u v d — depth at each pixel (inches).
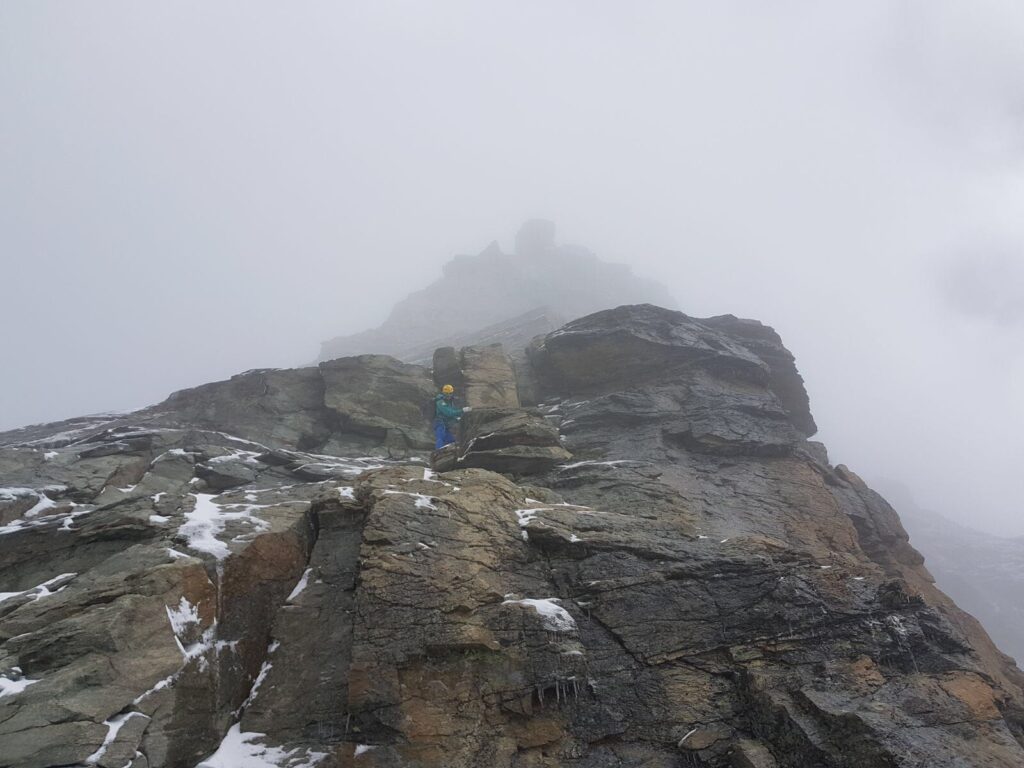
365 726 486.6
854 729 484.1
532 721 515.8
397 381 1136.8
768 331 1229.1
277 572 594.2
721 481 875.4
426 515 629.9
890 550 974.4
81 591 500.1
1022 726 615.2
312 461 940.0
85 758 395.5
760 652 585.9
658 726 531.8
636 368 1090.7
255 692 521.3
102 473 795.4
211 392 1093.8
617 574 625.3
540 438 887.1
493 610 565.3
